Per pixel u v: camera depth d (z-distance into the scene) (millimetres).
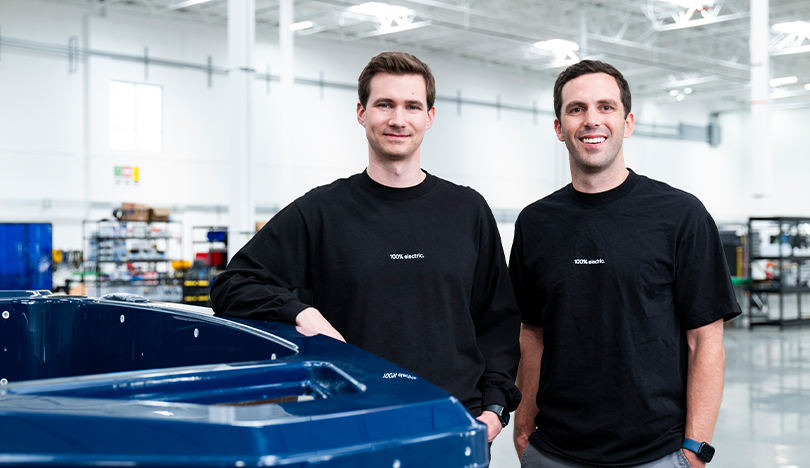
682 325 1390
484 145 17188
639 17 14578
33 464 401
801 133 21000
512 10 14188
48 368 1186
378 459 454
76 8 11953
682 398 1375
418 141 1205
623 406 1337
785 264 9945
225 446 422
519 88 17984
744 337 8516
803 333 8883
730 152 22438
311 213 1212
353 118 15234
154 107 12773
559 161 18828
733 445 3912
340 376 597
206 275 9273
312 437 444
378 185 1215
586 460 1359
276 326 886
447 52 16594
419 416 496
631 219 1368
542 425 1456
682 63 17859
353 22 13398
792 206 21141
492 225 1264
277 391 586
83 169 12062
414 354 1130
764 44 8930
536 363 1578
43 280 5973
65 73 11867
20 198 11461
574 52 15891
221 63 13508
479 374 1168
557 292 1404
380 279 1150
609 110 1379
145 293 9219
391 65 1181
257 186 14000
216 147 13453
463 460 494
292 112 9125
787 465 3551
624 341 1333
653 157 20281
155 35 12695
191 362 939
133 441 422
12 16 11359
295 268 1221
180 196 13008
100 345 1113
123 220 9688
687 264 1349
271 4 12602
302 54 14445
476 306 1269
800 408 4789
